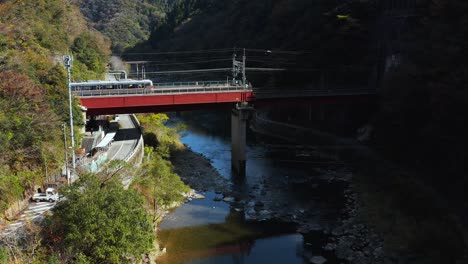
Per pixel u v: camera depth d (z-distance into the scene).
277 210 44.59
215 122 95.31
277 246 36.69
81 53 82.62
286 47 94.56
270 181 54.31
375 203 44.19
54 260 23.31
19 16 65.88
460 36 44.50
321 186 51.97
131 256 28.64
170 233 38.47
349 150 64.44
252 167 60.75
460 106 40.78
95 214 24.30
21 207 31.81
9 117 34.47
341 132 74.56
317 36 86.19
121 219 25.20
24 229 27.25
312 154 66.75
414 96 51.19
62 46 73.94
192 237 37.84
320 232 39.34
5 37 50.56
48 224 26.14
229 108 60.88
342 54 82.00
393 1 73.69
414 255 32.91
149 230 27.84
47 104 40.22
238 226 40.53
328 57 83.31
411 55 58.50
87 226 24.12
